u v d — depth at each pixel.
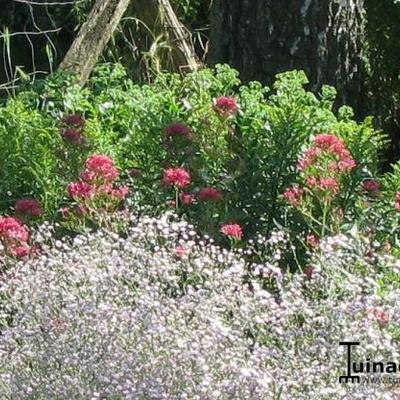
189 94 9.97
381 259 7.18
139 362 5.90
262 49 10.89
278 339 6.31
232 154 8.46
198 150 8.60
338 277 6.73
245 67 10.98
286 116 8.48
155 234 7.29
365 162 8.43
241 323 6.40
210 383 5.70
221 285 6.69
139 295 6.62
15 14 14.07
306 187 7.72
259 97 9.48
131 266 6.96
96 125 9.28
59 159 8.77
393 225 8.09
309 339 6.22
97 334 6.07
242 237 8.10
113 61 12.64
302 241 7.75
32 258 7.45
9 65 13.23
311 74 10.85
